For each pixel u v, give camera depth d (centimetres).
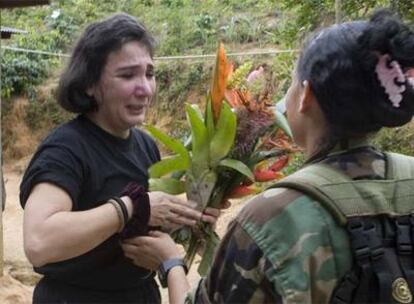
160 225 188
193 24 1453
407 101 131
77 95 203
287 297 121
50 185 187
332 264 123
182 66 1317
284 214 126
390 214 128
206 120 192
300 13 644
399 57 128
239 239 129
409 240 127
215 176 192
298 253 123
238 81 195
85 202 197
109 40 197
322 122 137
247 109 193
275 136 196
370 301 123
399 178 134
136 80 200
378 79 128
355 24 134
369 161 135
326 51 132
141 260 188
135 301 210
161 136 194
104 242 197
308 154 141
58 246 177
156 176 196
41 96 1424
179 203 190
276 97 216
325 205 125
